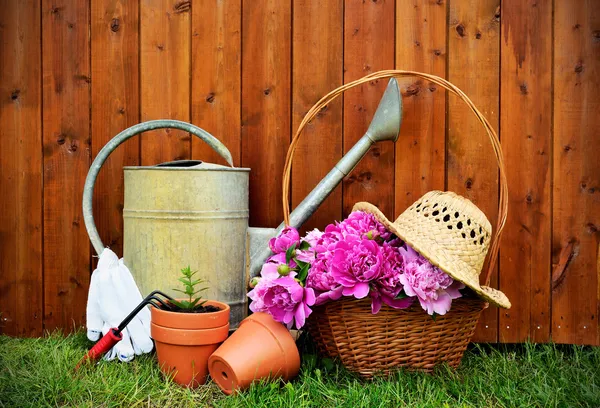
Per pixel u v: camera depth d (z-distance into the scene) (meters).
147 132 1.81
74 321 1.82
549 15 1.75
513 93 1.76
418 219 1.48
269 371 1.35
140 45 1.80
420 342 1.41
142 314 1.58
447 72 1.77
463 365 1.56
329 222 1.80
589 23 1.74
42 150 1.81
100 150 1.71
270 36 1.80
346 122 1.79
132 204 1.63
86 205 1.67
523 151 1.76
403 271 1.37
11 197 1.82
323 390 1.33
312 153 1.80
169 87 1.81
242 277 1.67
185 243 1.58
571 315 1.76
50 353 1.54
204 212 1.59
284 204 1.56
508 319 1.76
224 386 1.37
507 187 1.61
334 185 1.64
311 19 1.79
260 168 1.81
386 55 1.78
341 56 1.79
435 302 1.34
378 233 1.45
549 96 1.75
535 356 1.64
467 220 1.44
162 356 1.41
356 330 1.40
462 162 1.78
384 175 1.79
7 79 1.81
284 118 1.80
